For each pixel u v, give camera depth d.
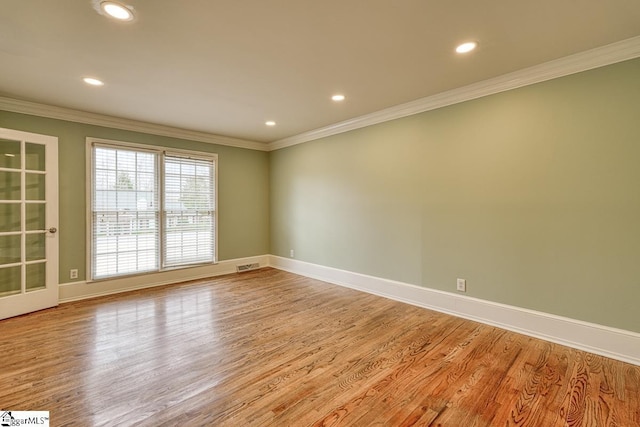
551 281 2.59
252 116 3.97
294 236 5.26
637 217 2.20
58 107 3.55
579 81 2.42
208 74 2.72
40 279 3.39
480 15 1.89
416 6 1.79
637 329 2.21
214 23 1.96
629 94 2.22
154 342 2.57
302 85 2.97
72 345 2.50
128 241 4.18
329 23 1.97
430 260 3.42
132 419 1.64
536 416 1.66
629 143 2.23
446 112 3.25
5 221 3.19
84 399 1.80
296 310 3.38
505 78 2.75
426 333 2.76
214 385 1.95
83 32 2.05
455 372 2.10
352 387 1.93
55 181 3.47
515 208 2.78
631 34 2.09
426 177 3.44
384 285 3.88
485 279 2.99
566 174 2.50
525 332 2.72
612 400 1.79
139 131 4.25
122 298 3.79
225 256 5.20
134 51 2.31
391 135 3.78
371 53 2.36
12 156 3.24
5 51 2.30
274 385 1.96
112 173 4.04
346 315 3.23
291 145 5.26
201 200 4.93
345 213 4.39
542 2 1.76
